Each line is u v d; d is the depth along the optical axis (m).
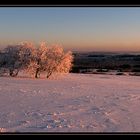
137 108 14.96
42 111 12.77
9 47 44.84
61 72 45.41
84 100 18.98
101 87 30.58
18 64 44.56
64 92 24.31
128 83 36.66
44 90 25.36
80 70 53.81
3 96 19.20
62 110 13.54
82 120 10.31
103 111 13.54
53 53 44.69
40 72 44.59
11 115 10.98
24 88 26.42
